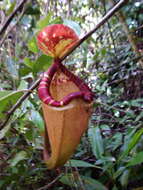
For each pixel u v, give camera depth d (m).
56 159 0.31
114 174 0.40
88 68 0.73
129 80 0.71
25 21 0.65
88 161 0.48
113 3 0.55
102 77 0.71
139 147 0.44
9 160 0.40
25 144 0.44
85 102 0.31
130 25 0.86
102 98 0.63
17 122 0.42
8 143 0.45
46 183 0.45
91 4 0.80
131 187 0.44
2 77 0.60
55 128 0.31
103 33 0.83
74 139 0.31
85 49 0.65
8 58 0.56
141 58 0.57
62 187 0.43
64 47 0.32
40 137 0.41
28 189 0.43
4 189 0.42
